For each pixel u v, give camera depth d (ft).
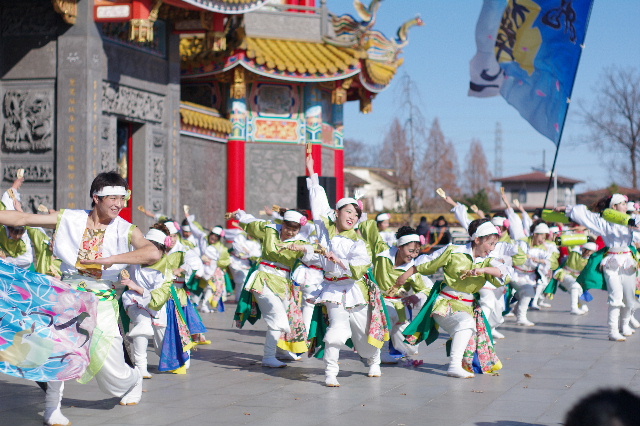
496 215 51.03
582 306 59.41
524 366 33.86
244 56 84.48
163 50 72.74
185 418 23.81
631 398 7.77
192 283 53.93
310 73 87.20
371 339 29.68
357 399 26.78
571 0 57.16
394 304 33.65
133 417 23.94
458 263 30.63
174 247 37.19
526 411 24.77
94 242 22.57
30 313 21.54
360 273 28.60
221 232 56.85
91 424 23.03
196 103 91.20
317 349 32.42
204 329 34.09
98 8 62.03
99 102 63.16
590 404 7.80
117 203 22.49
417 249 33.60
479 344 31.78
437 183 192.44
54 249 22.56
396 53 98.58
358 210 29.32
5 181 63.46
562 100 57.36
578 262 48.44
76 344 21.91
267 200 91.35
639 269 45.27
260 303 33.42
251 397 27.14
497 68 59.52
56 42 62.28
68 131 61.87
